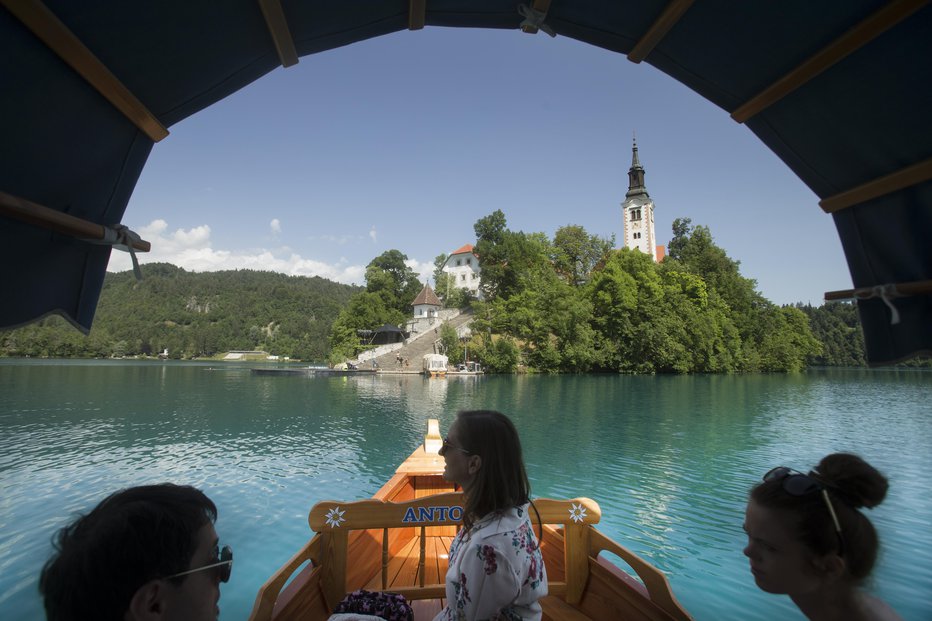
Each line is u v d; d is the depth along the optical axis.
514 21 2.72
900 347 2.51
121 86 2.09
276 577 2.25
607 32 2.71
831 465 1.45
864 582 1.33
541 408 24.45
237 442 15.59
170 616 1.01
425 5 2.55
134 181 2.35
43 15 1.70
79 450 14.41
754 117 2.80
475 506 1.84
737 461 13.11
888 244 2.50
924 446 15.59
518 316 56.03
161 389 34.88
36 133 1.84
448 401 27.39
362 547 3.50
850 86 2.31
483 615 1.67
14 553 7.25
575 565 2.97
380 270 83.25
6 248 1.82
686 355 57.56
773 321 74.38
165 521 1.02
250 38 2.36
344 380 45.03
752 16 2.30
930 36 1.99
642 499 9.85
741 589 6.12
